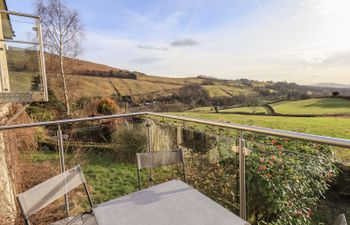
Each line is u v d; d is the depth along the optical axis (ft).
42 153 14.11
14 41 14.53
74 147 15.57
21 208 3.51
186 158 9.33
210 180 8.00
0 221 7.25
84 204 8.91
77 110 33.88
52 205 7.86
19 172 10.66
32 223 7.24
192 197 3.97
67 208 7.14
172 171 9.28
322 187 7.36
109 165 15.12
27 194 3.67
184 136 11.31
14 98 13.74
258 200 7.11
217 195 7.50
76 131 18.07
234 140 6.83
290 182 6.97
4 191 8.21
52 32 38.45
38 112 29.09
